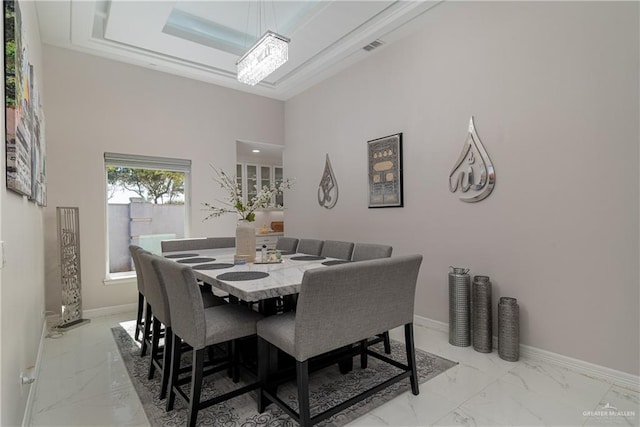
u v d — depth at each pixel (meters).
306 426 1.59
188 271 1.69
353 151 4.14
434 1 2.95
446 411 1.88
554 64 2.42
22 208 1.82
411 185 3.46
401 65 3.54
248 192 6.14
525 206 2.59
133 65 4.06
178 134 4.38
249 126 5.02
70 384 2.23
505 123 2.70
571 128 2.34
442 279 3.19
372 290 1.82
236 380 2.23
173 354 1.91
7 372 1.35
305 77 4.50
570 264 2.36
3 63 1.37
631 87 2.09
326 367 2.44
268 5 3.19
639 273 2.07
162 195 4.35
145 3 2.93
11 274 1.47
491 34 2.78
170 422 1.81
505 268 2.71
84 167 3.73
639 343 2.08
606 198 2.20
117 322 3.55
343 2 2.95
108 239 3.98
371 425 1.76
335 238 4.42
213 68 4.25
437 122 3.20
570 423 1.77
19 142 1.52
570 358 2.36
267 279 2.04
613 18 2.16
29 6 2.33
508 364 2.47
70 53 3.68
